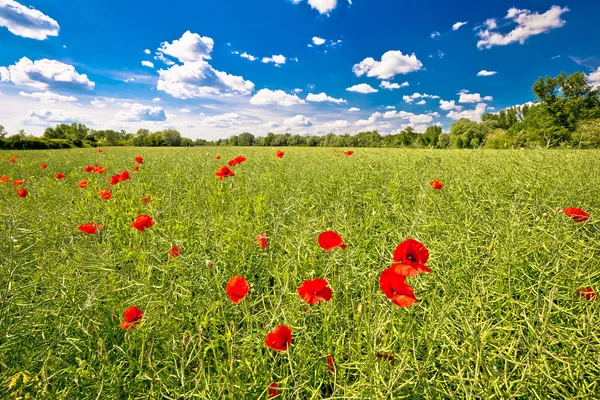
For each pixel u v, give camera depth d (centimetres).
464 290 197
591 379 145
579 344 147
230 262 258
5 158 1609
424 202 333
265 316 202
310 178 617
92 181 638
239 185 566
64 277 210
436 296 194
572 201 302
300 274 241
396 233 268
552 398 139
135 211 395
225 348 179
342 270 225
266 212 383
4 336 159
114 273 223
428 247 236
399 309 188
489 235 247
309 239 280
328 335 178
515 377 151
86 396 150
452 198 382
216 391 148
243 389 142
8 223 236
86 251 245
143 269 233
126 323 161
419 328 178
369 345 144
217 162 912
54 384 156
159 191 572
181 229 312
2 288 188
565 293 184
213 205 432
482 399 137
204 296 217
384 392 142
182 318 196
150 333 183
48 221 343
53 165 1175
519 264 209
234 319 209
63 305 189
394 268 137
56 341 171
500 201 323
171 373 169
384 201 412
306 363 170
